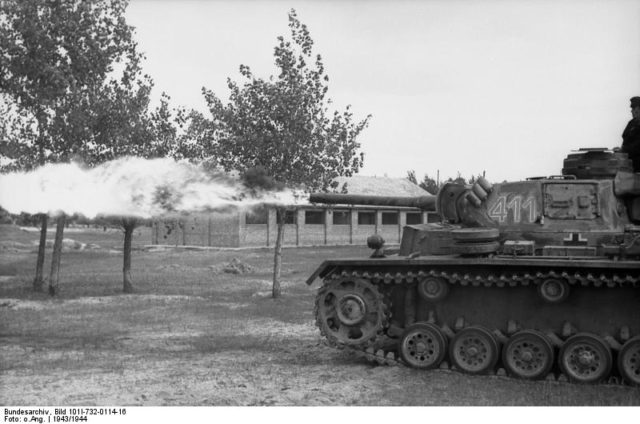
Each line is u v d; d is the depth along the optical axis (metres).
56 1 21.88
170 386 11.28
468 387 11.25
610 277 11.55
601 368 11.50
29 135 22.81
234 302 21.59
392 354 12.90
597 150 13.16
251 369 12.56
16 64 21.50
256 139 22.09
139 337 15.76
